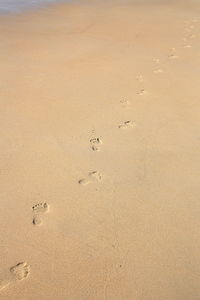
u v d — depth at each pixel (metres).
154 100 4.94
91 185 3.42
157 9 10.08
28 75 5.45
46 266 2.67
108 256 2.76
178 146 4.01
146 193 3.36
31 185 3.39
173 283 2.59
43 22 8.20
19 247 2.80
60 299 2.46
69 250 2.79
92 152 3.84
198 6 10.64
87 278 2.60
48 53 6.35
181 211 3.19
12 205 3.16
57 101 4.77
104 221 3.05
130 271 2.66
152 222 3.06
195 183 3.51
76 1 10.44
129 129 4.26
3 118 4.33
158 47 7.02
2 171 3.53
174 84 5.45
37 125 4.24
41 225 2.98
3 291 2.48
